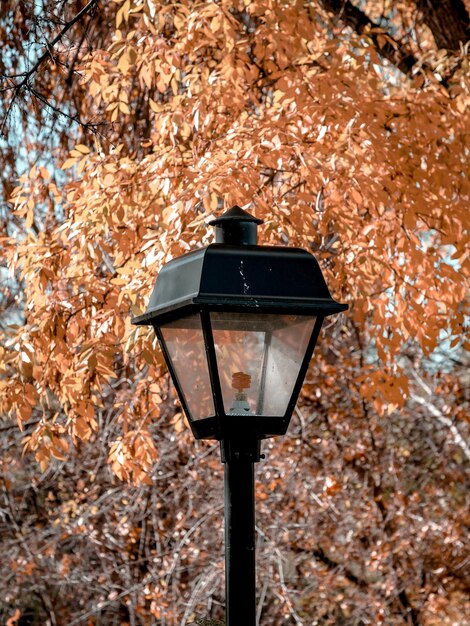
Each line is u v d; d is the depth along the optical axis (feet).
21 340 20.84
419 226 24.75
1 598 38.06
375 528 39.06
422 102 21.63
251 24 29.27
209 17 22.11
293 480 37.81
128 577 35.04
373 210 21.21
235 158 19.69
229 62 22.06
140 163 21.21
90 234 20.39
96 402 22.00
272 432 10.96
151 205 20.59
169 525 37.35
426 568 40.29
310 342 10.97
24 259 21.39
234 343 10.82
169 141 24.49
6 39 26.30
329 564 40.45
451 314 22.08
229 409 10.80
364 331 37.11
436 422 42.47
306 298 10.72
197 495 35.86
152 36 23.36
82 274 22.17
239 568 10.93
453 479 41.57
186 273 11.00
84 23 26.89
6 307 32.48
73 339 21.25
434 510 40.63
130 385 32.45
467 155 21.67
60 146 28.94
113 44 21.02
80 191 21.80
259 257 10.88
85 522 35.91
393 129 23.24
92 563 37.14
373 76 21.90
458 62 24.02
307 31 21.94
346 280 21.65
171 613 34.17
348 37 25.17
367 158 20.24
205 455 35.35
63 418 36.83
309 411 39.11
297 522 39.22
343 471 38.65
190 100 22.07
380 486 39.24
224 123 22.70
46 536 38.91
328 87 20.38
